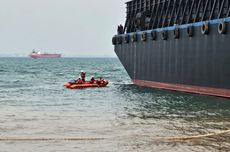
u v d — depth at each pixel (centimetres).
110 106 3859
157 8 5900
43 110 3591
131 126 2744
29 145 2203
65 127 2720
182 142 2261
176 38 4919
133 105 3916
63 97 4731
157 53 5434
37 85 6544
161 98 4438
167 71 5172
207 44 4256
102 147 2161
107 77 9275
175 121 2927
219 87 4091
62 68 14700
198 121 2916
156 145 2197
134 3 6688
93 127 2716
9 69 12925
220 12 4266
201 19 4653
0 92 5341
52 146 2183
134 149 2114
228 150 2078
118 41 6706
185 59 4722
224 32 3934
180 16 5338
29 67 15150
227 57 3912
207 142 2256
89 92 5325
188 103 3922
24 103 4131
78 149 2119
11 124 2833
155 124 2812
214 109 3488
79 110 3581
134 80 6247
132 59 6228
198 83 4466
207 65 4266
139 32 5978
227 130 2561
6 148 2138
